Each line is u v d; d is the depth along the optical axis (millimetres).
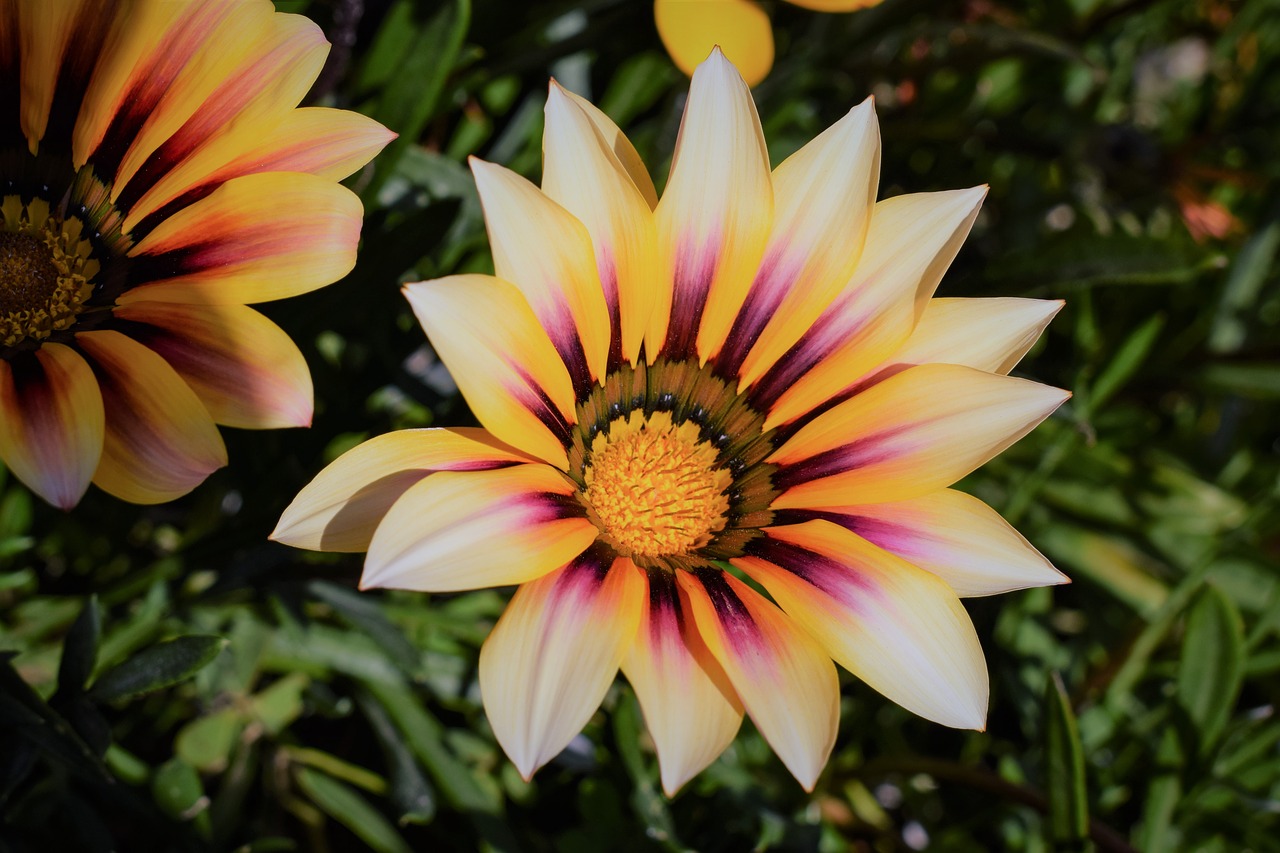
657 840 353
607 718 365
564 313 301
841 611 298
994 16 442
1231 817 375
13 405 294
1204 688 368
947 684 295
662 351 317
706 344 317
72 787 365
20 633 356
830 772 385
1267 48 493
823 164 311
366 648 363
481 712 374
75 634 321
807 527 308
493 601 377
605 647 286
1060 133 460
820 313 313
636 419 319
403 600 375
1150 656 416
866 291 312
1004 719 415
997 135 445
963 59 436
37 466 290
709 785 361
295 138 311
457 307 288
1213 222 437
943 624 297
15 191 318
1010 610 404
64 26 311
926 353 314
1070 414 394
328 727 388
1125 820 402
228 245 304
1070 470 420
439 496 283
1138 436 436
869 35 405
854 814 393
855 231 310
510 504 288
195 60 310
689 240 311
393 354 362
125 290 309
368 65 356
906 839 405
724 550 314
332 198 303
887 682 295
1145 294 427
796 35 427
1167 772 372
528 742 279
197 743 357
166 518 393
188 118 311
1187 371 432
